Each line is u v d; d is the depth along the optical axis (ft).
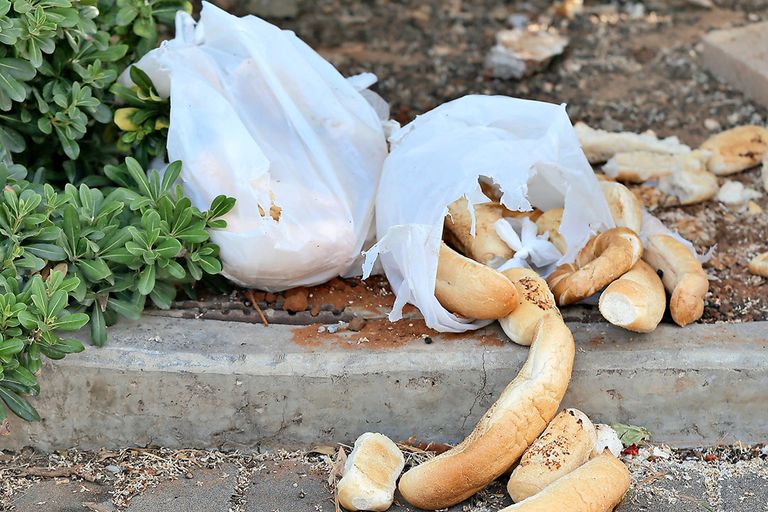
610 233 7.41
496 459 6.80
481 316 7.13
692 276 7.35
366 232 7.55
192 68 7.47
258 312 7.43
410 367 7.13
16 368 6.93
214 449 7.26
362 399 7.18
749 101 9.16
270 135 7.46
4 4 7.08
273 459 7.22
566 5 10.19
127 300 7.26
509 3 10.38
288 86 7.45
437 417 7.22
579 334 7.29
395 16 10.23
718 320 7.48
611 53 9.71
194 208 7.25
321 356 7.16
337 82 7.57
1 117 7.49
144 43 7.86
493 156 7.23
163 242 7.15
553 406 6.90
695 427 7.26
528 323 7.10
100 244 7.14
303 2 10.36
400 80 9.43
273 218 7.36
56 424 7.23
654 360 7.17
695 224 8.11
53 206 7.07
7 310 6.83
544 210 7.74
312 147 7.41
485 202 7.53
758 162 8.47
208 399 7.16
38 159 7.77
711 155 8.43
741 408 7.23
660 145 8.48
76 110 7.45
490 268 7.15
